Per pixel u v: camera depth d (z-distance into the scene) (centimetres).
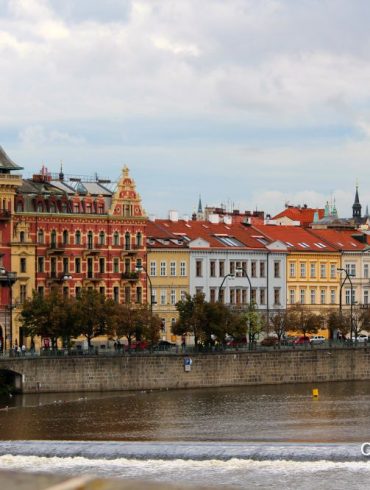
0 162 19525
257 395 16350
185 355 17438
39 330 17538
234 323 18912
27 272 19750
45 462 8888
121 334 17950
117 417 13312
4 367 16125
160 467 8544
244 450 8950
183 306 18788
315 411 13925
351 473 8206
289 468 8425
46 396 16125
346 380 19100
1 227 19438
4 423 12712
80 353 17112
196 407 14525
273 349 18388
